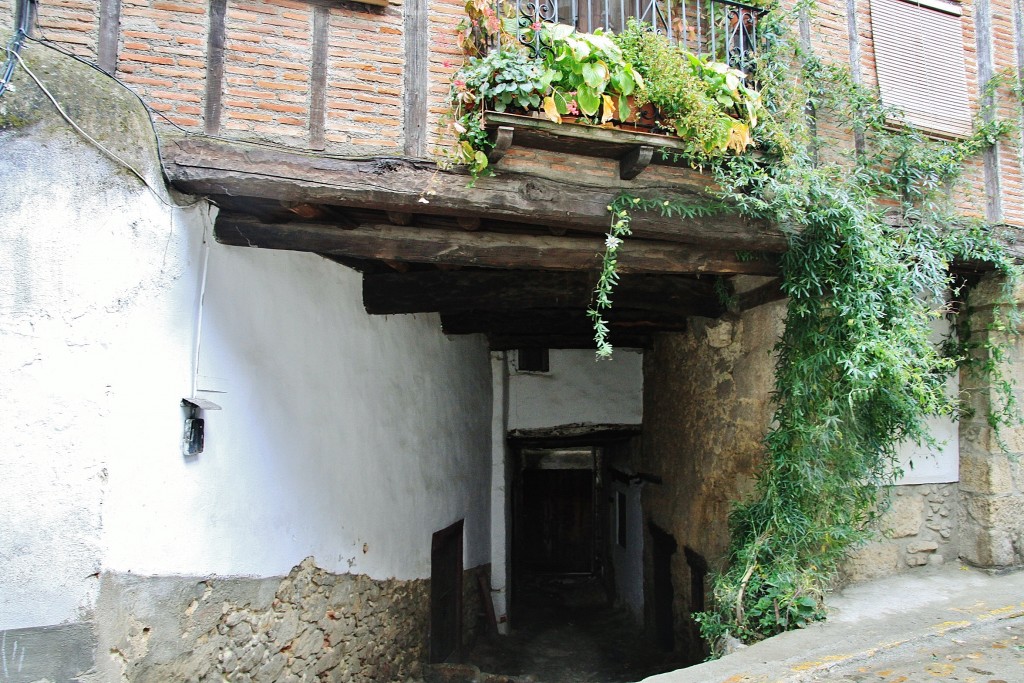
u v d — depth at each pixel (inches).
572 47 125.4
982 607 163.5
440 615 236.5
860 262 147.6
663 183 143.7
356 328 182.2
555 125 125.9
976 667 129.4
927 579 188.5
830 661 131.3
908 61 180.5
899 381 144.6
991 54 191.9
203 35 121.1
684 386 257.0
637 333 275.9
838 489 163.8
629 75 129.6
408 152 127.9
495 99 122.3
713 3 159.9
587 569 466.6
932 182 171.9
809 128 165.8
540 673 258.2
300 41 125.6
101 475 101.3
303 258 159.6
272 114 122.7
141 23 118.8
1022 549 196.4
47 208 103.7
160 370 112.7
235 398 131.3
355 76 127.5
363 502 178.9
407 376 212.5
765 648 139.9
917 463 196.1
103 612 100.7
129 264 108.0
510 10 133.3
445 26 132.9
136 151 110.3
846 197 145.9
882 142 169.0
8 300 100.6
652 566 299.1
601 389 317.7
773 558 164.2
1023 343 200.7
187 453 117.3
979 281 196.5
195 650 118.0
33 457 99.2
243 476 132.3
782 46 156.2
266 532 138.2
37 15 114.7
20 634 96.6
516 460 411.8
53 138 104.7
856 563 186.1
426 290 191.8
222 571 125.2
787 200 139.9
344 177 121.9
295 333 153.9
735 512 185.0
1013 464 196.7
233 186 117.9
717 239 150.3
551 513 479.8
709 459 230.8
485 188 129.4
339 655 163.0
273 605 139.3
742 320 211.2
